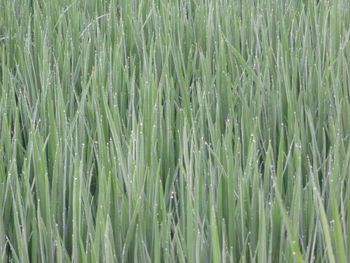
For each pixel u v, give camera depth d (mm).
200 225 1494
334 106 2266
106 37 3002
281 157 1645
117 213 1561
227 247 1540
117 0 3389
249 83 2377
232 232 1515
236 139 1938
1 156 1806
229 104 2199
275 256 1511
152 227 1561
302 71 2551
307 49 2598
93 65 2799
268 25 2906
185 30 2982
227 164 1641
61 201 1717
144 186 1686
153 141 1771
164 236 1447
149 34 2902
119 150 1689
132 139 1777
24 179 1691
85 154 1999
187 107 2127
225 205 1628
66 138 1886
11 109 2201
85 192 1544
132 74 2377
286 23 2998
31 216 1609
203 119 2018
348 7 3035
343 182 1696
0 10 3203
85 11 3283
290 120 2068
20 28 2965
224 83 2344
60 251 1426
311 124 1925
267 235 1492
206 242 1499
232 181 1518
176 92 2426
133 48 2857
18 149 2008
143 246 1476
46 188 1549
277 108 2197
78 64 2629
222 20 2977
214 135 1896
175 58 2525
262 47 2676
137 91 2445
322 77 2400
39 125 2184
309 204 1568
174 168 1921
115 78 2373
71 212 1675
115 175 1615
